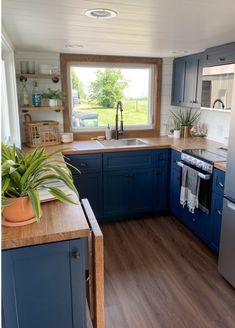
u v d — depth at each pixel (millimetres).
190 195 2893
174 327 1862
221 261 2307
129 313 1979
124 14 1761
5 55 2791
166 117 4094
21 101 3350
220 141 3557
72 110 3760
